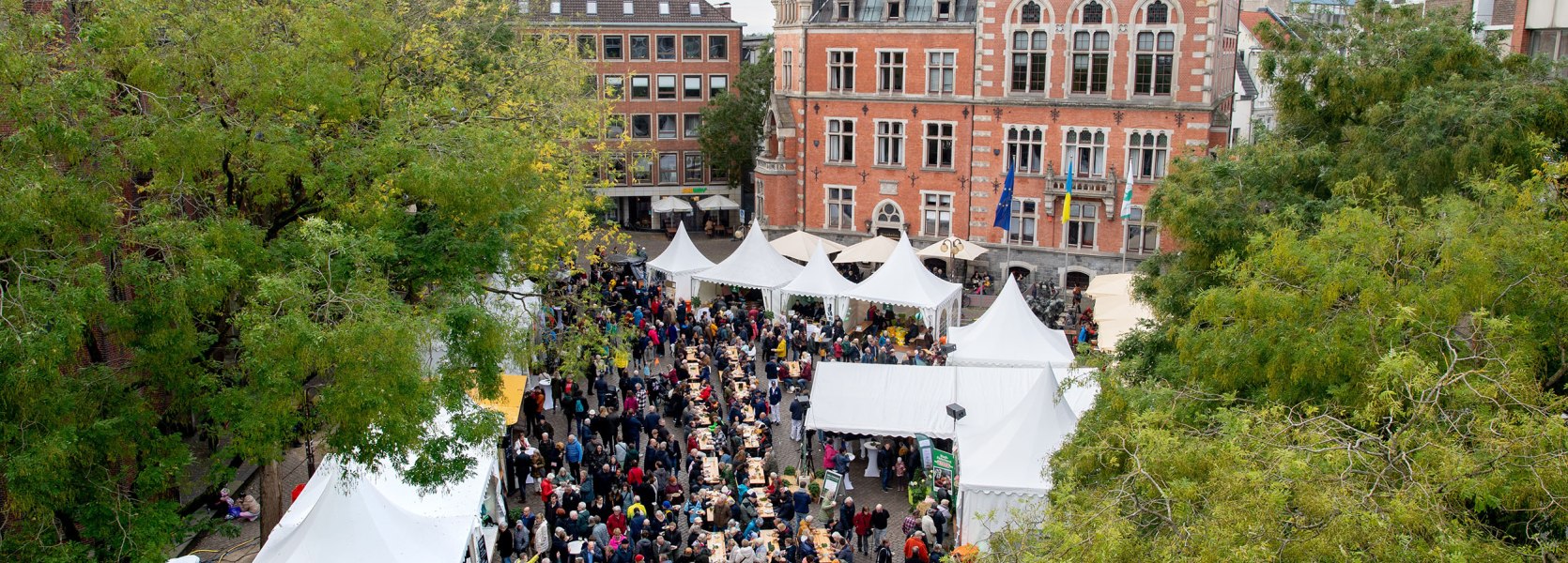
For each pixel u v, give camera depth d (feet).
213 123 65.51
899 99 194.08
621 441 113.91
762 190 213.25
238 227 65.57
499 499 91.66
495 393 72.90
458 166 73.20
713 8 254.68
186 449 65.82
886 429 104.27
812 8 200.75
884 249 182.50
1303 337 57.93
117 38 64.80
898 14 192.54
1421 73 93.35
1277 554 37.99
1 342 52.01
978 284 182.70
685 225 262.26
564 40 165.68
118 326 59.57
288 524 75.05
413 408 64.18
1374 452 42.78
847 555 85.56
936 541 88.07
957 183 193.47
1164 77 175.22
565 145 134.41
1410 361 45.78
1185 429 55.77
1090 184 181.98
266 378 60.08
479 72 134.31
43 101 57.77
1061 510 50.14
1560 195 65.57
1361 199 81.51
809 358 132.46
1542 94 84.89
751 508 91.30
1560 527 42.11
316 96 70.59
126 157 62.80
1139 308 129.59
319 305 66.23
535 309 119.34
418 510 79.66
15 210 53.83
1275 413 48.42
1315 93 96.94
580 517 86.07
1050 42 181.06
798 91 202.08
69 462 58.65
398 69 97.60
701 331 145.89
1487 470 41.81
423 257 74.18
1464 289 55.36
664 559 81.56
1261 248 67.97
